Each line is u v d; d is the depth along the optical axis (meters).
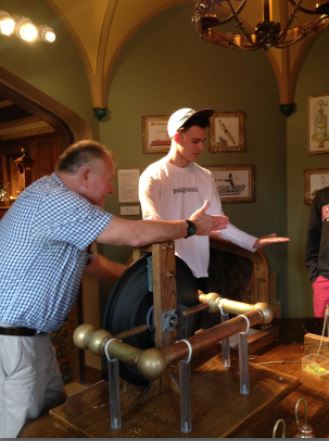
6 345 1.21
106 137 2.99
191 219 1.13
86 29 2.69
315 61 2.92
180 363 0.86
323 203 2.25
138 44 2.96
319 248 2.25
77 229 1.08
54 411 0.96
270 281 2.67
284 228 3.16
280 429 0.88
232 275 2.95
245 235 1.78
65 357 2.99
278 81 3.03
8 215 1.22
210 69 3.03
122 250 3.04
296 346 1.36
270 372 1.11
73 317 3.00
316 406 0.98
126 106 2.99
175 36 2.99
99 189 1.26
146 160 3.03
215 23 1.29
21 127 4.42
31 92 2.60
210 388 1.03
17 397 1.22
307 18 2.31
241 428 0.88
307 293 3.11
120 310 1.02
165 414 0.92
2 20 2.20
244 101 3.06
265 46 1.32
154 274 0.99
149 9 2.82
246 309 1.10
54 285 1.20
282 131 3.10
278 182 3.12
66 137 3.00
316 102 2.94
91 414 0.93
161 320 0.99
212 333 0.92
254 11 2.60
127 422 0.89
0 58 2.35
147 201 1.74
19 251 1.16
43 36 2.38
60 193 1.12
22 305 1.18
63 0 2.54
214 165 3.10
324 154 2.94
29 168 4.37
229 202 3.11
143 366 0.79
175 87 3.01
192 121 1.75
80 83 2.81
